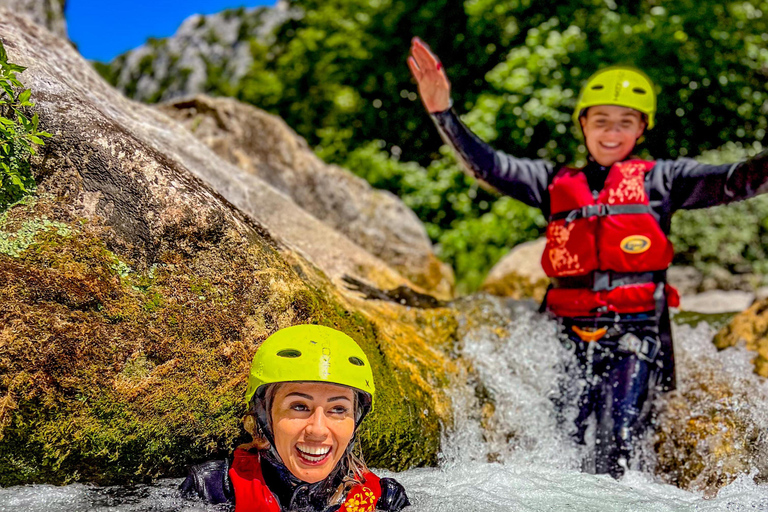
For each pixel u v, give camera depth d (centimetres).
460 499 259
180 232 265
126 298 251
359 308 335
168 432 246
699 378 346
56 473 237
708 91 932
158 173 269
